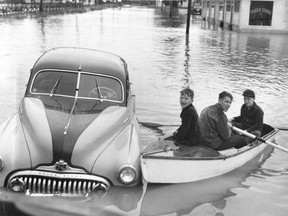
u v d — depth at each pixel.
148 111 9.08
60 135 4.71
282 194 5.23
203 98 10.39
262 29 36.28
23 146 4.73
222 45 24.86
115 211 4.36
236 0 37.78
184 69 15.11
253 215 4.61
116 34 29.97
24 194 4.43
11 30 30.20
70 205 4.33
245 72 15.03
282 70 15.82
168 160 5.15
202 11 62.66
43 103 5.36
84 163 4.58
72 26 36.91
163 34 31.31
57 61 5.90
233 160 5.88
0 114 8.00
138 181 4.83
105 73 5.82
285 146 7.25
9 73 12.50
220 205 4.82
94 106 5.44
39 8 62.94
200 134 5.81
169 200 4.84
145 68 14.97
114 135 5.09
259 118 7.06
